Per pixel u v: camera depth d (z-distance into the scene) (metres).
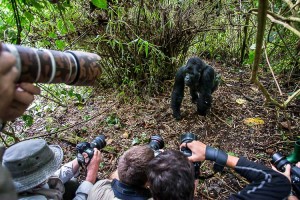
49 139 3.25
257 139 3.02
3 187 0.41
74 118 3.56
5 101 0.61
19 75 0.74
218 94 3.83
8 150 1.56
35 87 0.79
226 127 3.22
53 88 3.70
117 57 3.67
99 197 1.57
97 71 0.97
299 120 3.23
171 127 3.27
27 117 2.40
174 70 3.91
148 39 3.58
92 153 1.94
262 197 1.37
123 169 1.48
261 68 4.51
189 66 3.05
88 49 3.59
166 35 3.62
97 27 3.47
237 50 4.90
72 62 0.88
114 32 3.44
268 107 3.46
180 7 3.58
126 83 3.84
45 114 3.69
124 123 3.39
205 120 3.32
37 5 1.92
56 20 2.95
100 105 3.75
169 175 1.21
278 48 4.16
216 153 1.54
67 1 1.88
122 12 3.39
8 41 2.13
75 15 3.37
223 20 4.30
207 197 2.44
